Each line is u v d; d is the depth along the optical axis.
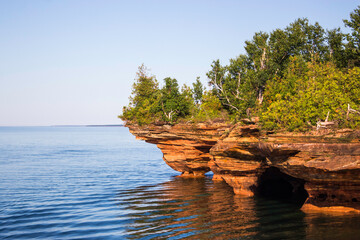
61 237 23.69
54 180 51.72
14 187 45.19
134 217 28.36
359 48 41.47
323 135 24.77
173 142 48.03
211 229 23.97
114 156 101.75
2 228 26.00
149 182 48.56
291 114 30.23
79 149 133.12
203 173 52.59
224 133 35.97
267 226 23.94
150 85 58.97
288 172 24.94
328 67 36.69
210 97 48.91
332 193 25.66
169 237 22.70
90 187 44.78
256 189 35.81
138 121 50.12
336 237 20.59
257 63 48.22
